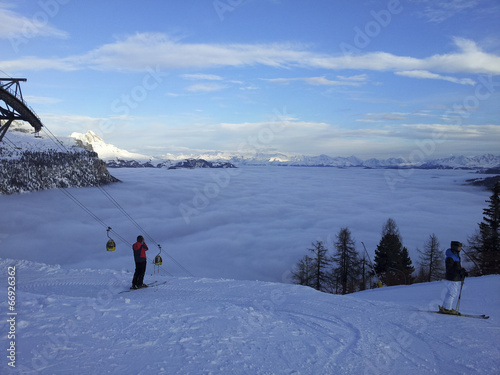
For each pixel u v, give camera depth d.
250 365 4.30
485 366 4.73
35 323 5.52
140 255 11.70
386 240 42.34
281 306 8.91
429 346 5.54
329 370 4.38
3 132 26.59
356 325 6.80
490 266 33.72
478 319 7.42
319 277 41.41
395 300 11.10
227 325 6.01
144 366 4.05
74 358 4.20
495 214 35.12
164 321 6.01
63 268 15.41
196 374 3.89
